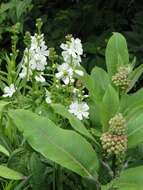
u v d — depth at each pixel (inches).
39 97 20.4
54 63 22.2
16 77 21.6
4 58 30.4
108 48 20.3
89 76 18.9
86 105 18.7
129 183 15.2
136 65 33.0
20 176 16.7
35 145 15.7
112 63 20.0
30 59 20.3
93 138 16.5
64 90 19.4
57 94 19.6
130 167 17.3
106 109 17.1
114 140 15.5
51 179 18.1
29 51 20.2
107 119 17.1
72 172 17.9
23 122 15.8
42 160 18.1
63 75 19.5
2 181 19.3
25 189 18.0
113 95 17.3
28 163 18.1
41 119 15.9
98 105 17.9
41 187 17.9
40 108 19.8
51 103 18.7
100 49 34.4
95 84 18.8
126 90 18.3
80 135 16.4
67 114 16.6
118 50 20.2
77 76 19.1
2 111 19.6
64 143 15.8
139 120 16.4
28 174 18.3
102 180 16.9
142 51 33.4
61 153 15.6
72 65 19.5
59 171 17.7
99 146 16.6
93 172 15.8
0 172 16.5
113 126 15.7
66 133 15.9
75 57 19.3
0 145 18.0
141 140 16.1
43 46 20.3
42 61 20.3
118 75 18.0
